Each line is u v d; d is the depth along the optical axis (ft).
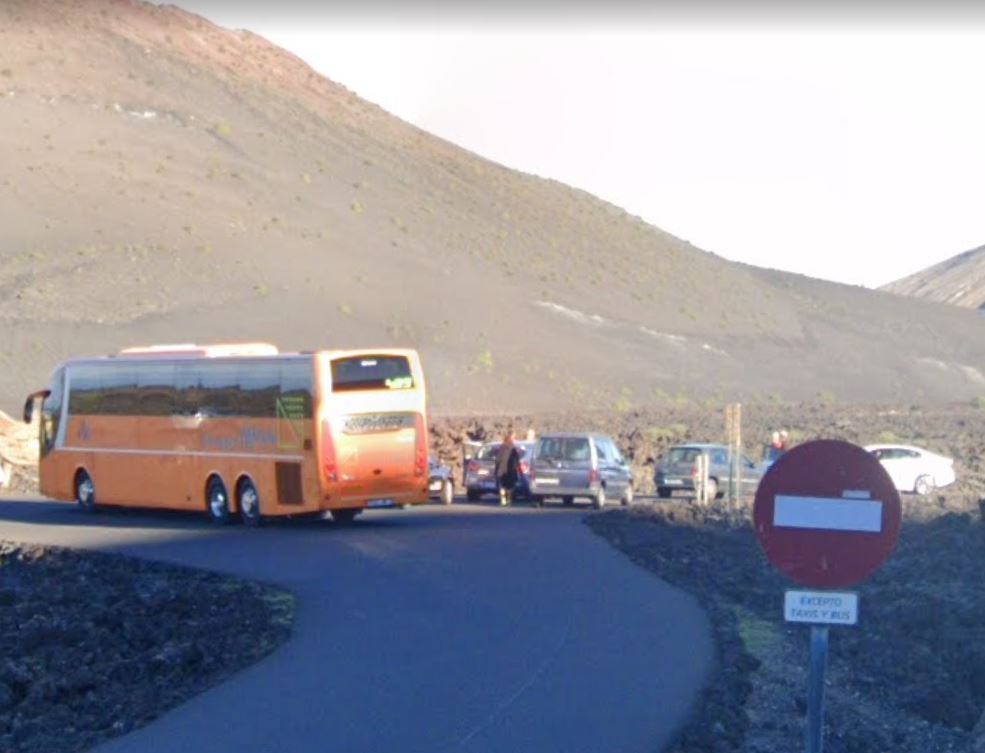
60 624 62.69
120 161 353.72
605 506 131.44
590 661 52.06
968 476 172.86
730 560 87.10
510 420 241.55
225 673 50.75
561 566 80.48
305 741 40.22
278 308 304.09
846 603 28.55
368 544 94.38
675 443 205.16
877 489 28.48
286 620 62.08
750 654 56.70
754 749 43.16
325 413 107.14
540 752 39.11
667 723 42.60
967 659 59.47
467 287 342.03
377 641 56.34
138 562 87.04
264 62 453.58
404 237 361.10
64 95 376.68
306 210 359.66
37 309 280.31
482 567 80.33
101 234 315.99
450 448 189.16
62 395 131.44
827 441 29.01
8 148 343.05
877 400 357.00
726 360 355.56
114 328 279.69
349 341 297.94
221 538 101.30
